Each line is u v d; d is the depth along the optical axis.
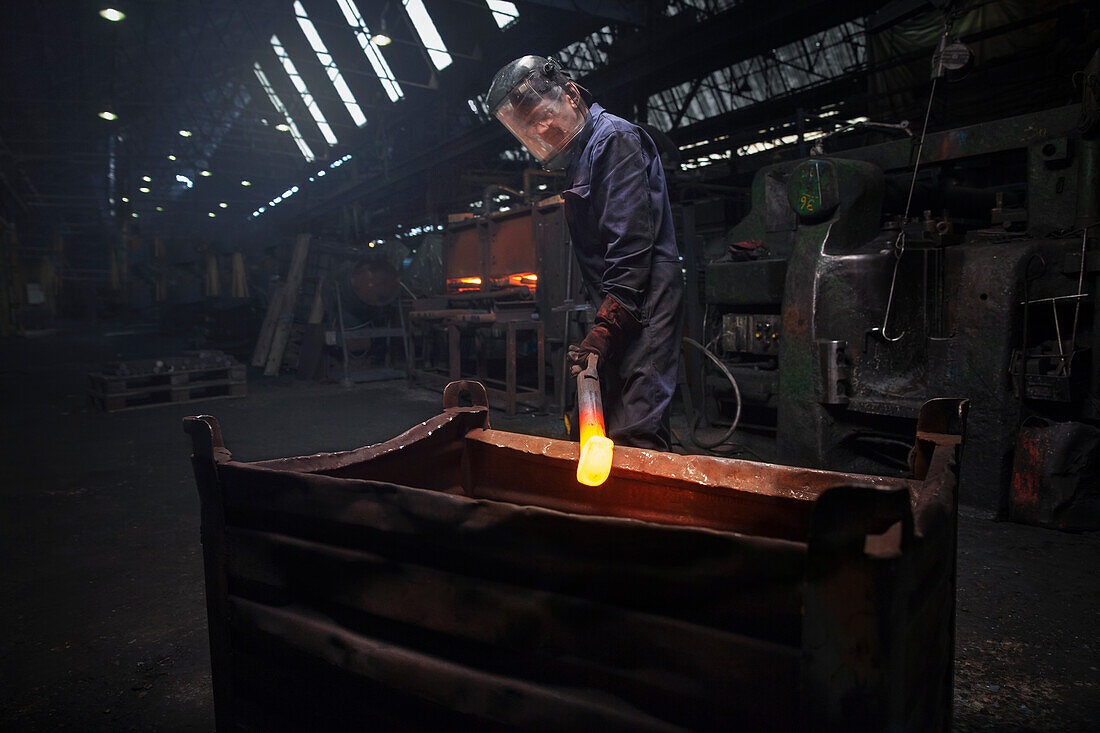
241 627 1.13
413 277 9.30
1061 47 7.93
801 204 3.79
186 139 25.91
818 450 3.67
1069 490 2.94
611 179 1.92
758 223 4.72
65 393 7.71
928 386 3.39
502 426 5.43
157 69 19.31
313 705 1.06
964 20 8.89
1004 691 1.78
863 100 10.02
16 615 2.29
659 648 0.77
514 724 0.85
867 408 3.46
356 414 6.11
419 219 15.83
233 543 1.13
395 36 16.80
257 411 6.29
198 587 2.51
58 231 31.11
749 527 1.26
